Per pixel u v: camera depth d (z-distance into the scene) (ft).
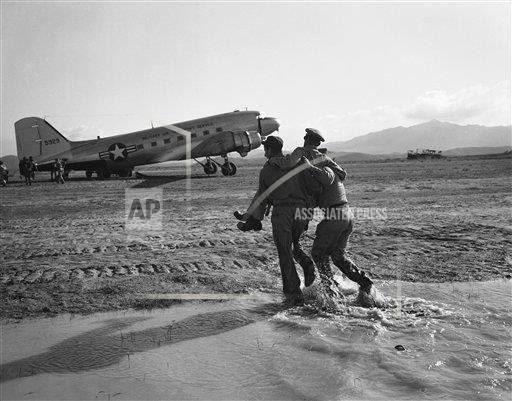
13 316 14.52
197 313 14.64
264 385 9.66
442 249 23.34
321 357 11.03
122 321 13.97
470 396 9.01
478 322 13.26
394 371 10.14
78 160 109.70
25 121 116.37
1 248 26.58
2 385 9.89
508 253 22.29
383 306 14.90
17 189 84.48
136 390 9.57
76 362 11.03
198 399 9.13
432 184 69.82
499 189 59.26
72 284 17.98
